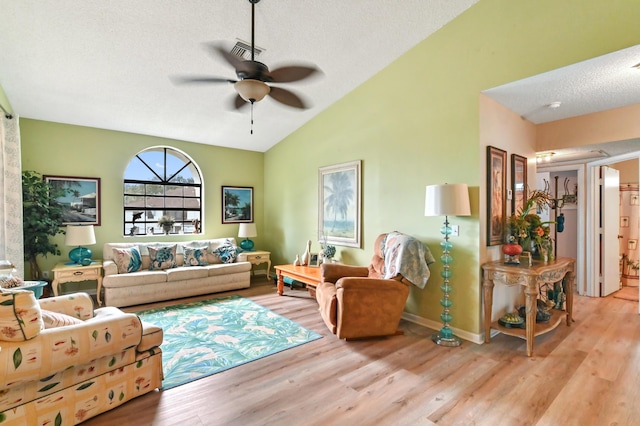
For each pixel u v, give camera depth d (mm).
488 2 2879
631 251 5285
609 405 1984
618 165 5414
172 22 2732
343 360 2613
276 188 5973
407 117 3574
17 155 3525
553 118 3715
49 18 2566
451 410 1943
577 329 3266
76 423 1790
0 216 3328
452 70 3139
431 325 3357
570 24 2424
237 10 2670
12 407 1571
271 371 2434
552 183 5527
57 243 4363
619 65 2424
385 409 1958
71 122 4426
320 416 1894
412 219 3533
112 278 3959
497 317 3205
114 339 1882
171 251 4777
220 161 5801
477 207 2949
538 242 3156
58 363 1640
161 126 4770
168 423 1831
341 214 4480
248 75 2508
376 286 2975
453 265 3160
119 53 3066
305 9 2756
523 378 2312
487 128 3037
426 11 2979
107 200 4754
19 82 3352
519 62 2682
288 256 5680
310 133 5094
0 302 1518
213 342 2963
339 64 3695
